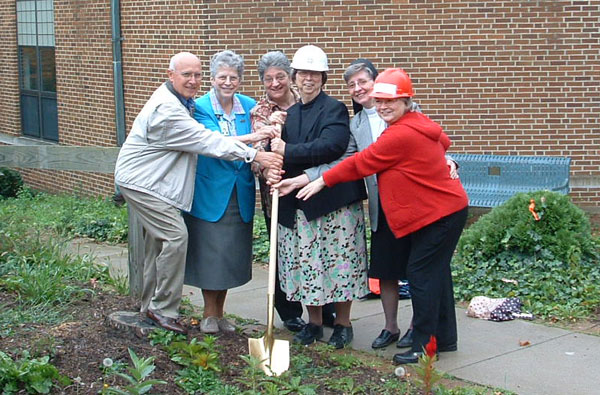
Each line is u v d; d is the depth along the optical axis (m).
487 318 6.62
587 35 11.01
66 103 14.41
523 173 10.69
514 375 5.37
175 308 5.61
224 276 5.81
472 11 11.01
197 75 5.44
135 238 6.56
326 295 5.80
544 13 10.98
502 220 7.64
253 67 11.46
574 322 6.52
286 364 5.25
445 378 5.31
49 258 7.32
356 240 5.85
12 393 4.67
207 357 5.12
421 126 5.38
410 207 5.43
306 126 5.74
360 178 5.48
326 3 11.16
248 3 11.34
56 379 4.81
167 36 12.04
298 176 5.70
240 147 5.45
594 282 7.21
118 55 12.84
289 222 5.79
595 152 11.24
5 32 15.93
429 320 5.56
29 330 5.58
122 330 5.53
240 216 5.86
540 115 11.20
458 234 5.54
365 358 5.76
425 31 11.08
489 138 11.26
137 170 5.39
